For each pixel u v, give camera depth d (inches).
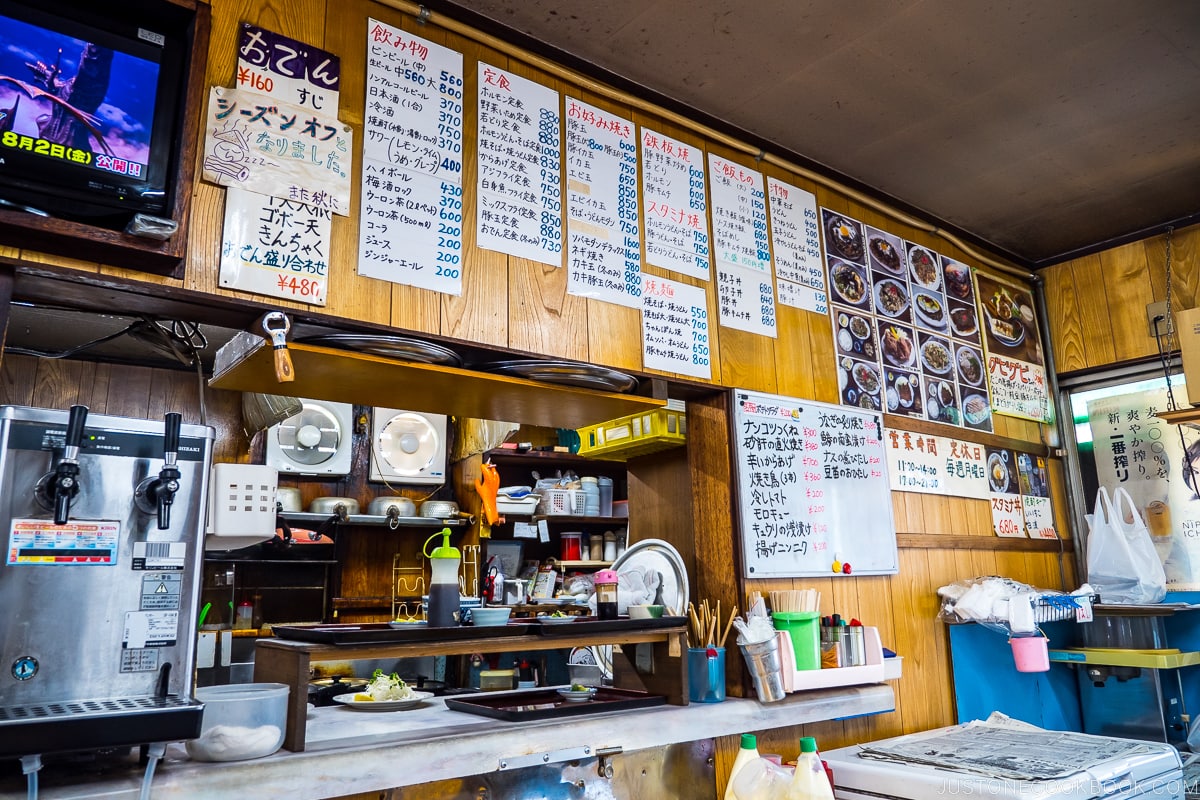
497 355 89.0
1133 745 107.7
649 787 90.6
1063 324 168.1
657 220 107.6
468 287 87.2
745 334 113.8
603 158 103.7
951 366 146.3
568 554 204.8
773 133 123.6
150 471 64.4
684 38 101.6
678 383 104.6
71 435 58.8
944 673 129.9
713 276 112.4
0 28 61.3
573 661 129.4
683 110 115.3
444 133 89.1
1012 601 122.6
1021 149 129.6
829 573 113.5
